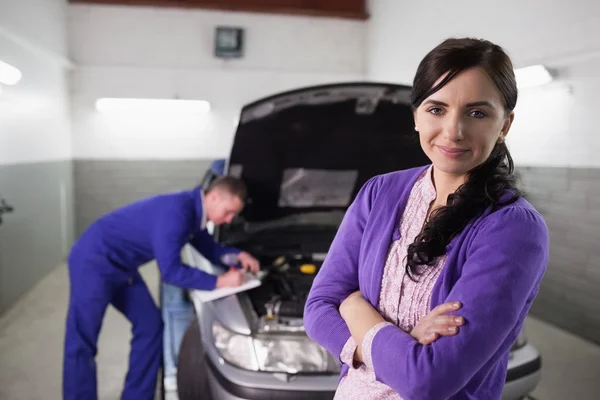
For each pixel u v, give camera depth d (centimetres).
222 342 190
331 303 97
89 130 596
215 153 627
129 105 600
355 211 101
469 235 81
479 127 78
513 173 87
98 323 224
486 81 77
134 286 237
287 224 281
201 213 221
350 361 87
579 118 327
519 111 384
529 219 78
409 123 245
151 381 235
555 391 261
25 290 427
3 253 377
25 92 430
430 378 73
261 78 628
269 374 177
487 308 73
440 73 78
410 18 528
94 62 589
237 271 224
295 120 237
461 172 81
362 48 650
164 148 616
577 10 323
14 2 397
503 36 393
